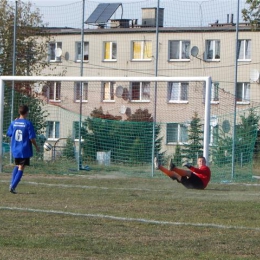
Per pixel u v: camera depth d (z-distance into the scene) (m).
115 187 39.00
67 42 92.38
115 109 76.31
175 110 74.50
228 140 49.53
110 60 94.38
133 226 24.45
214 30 87.00
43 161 52.28
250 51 84.75
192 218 26.67
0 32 65.06
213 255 19.62
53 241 21.22
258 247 20.92
